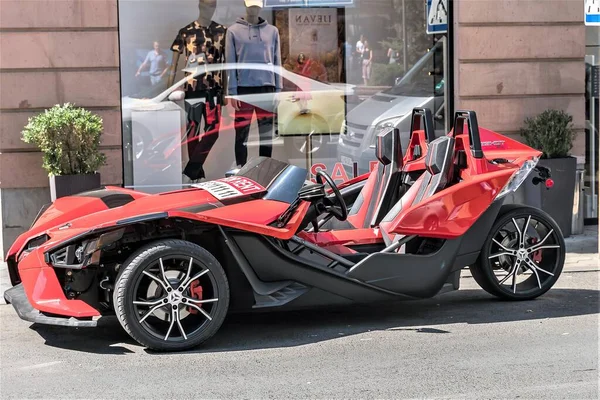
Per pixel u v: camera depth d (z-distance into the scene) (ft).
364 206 25.07
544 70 36.60
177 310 20.68
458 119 24.52
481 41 36.17
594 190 37.40
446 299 25.88
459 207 23.31
